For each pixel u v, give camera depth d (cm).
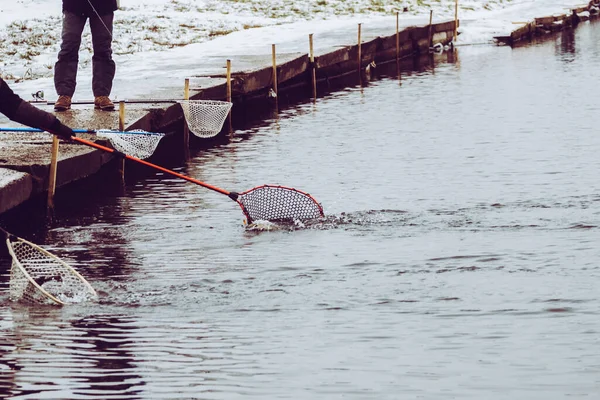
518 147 2339
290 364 1082
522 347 1112
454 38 4994
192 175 2170
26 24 4659
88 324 1229
